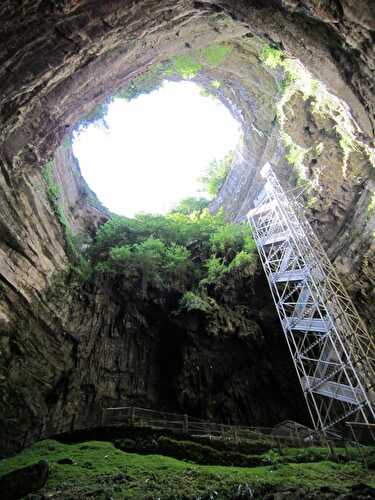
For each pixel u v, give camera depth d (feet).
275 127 65.46
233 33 41.01
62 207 63.31
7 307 42.80
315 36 27.81
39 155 42.45
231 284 69.05
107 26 28.35
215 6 31.19
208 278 69.10
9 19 23.80
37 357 46.60
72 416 47.93
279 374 65.21
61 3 24.18
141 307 68.90
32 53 27.40
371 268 56.44
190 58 56.65
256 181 76.64
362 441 52.13
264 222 71.05
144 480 23.02
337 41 26.89
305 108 54.75
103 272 65.82
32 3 23.48
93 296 62.85
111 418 39.06
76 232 69.21
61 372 50.31
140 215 81.05
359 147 50.88
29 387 43.14
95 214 79.10
